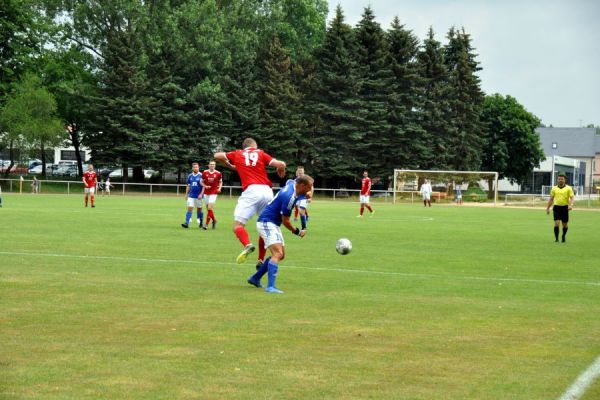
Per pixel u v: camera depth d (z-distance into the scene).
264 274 11.90
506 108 85.12
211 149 69.62
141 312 8.96
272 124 68.81
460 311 9.52
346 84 70.31
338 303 9.99
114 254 15.72
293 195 10.98
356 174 71.44
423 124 73.12
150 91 66.94
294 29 80.50
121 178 75.62
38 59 65.44
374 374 6.35
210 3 69.56
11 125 59.66
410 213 42.16
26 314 8.69
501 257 17.39
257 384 5.99
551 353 7.23
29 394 5.65
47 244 17.47
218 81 69.25
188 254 16.12
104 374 6.21
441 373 6.43
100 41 69.44
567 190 22.42
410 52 73.06
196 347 7.20
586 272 14.59
